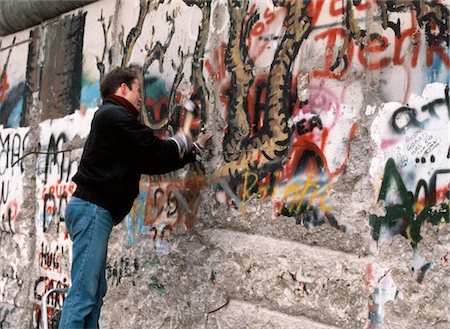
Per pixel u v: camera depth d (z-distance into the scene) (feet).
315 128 12.55
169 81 15.71
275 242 13.08
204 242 14.38
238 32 14.20
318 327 12.25
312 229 12.47
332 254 12.18
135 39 16.94
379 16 11.76
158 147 13.11
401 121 11.30
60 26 19.98
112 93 13.75
